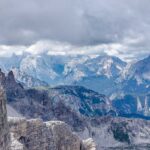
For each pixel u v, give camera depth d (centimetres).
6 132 15038
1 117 14562
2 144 14412
